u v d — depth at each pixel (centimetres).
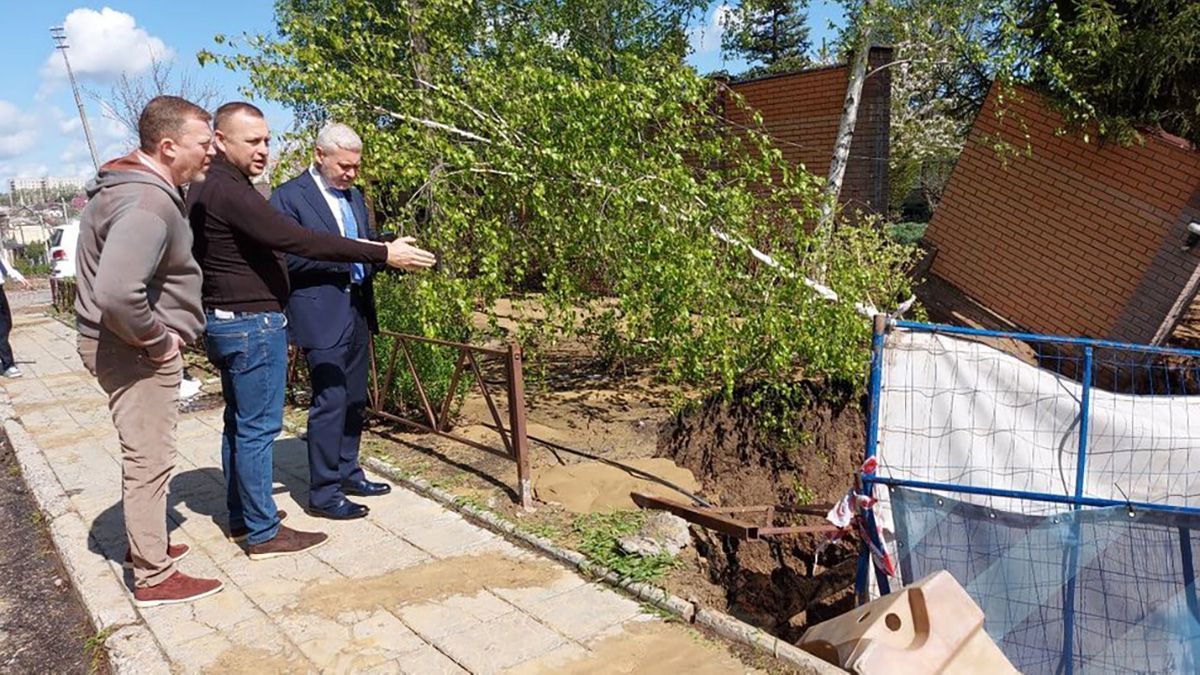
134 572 343
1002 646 389
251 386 363
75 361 971
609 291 632
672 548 398
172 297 315
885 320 411
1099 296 861
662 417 619
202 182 338
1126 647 383
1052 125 928
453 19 643
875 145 1129
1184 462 428
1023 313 959
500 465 507
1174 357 791
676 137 561
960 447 427
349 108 546
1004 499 426
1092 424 427
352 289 434
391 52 573
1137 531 388
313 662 300
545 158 521
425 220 543
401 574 371
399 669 296
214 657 304
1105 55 828
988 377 426
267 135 352
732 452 648
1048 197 933
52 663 321
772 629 526
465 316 535
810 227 686
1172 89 844
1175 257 786
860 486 407
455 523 429
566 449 544
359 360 450
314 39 581
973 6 834
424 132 525
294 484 486
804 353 601
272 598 348
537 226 583
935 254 1091
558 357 833
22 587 389
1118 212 851
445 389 564
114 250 279
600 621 329
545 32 839
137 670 297
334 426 422
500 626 324
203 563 384
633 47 1001
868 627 291
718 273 554
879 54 1097
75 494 489
